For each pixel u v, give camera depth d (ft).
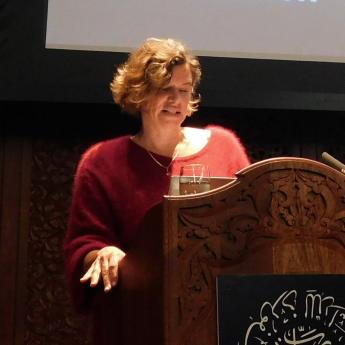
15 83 28.81
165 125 16.48
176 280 11.56
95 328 15.25
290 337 11.92
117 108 31.14
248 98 30.96
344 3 32.94
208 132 17.78
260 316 11.84
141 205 16.07
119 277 13.74
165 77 15.90
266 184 12.45
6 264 30.58
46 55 29.30
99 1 30.66
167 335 11.35
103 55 29.96
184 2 31.53
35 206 31.58
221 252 11.93
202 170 15.03
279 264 12.26
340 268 12.61
